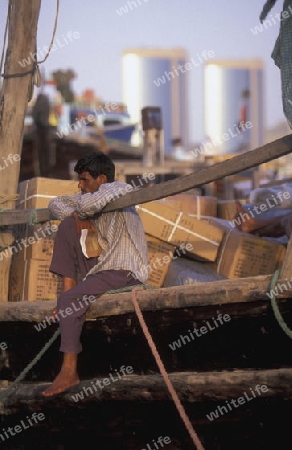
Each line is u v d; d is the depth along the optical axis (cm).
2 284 963
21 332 866
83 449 830
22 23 989
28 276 945
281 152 656
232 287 652
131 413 765
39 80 998
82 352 824
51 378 862
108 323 773
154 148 2272
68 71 3606
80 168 824
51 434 852
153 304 710
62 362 839
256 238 972
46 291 946
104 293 777
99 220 804
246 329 675
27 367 822
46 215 889
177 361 740
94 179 822
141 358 771
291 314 635
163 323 726
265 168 2473
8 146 978
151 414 752
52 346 845
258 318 661
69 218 826
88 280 782
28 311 815
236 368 698
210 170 705
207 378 673
